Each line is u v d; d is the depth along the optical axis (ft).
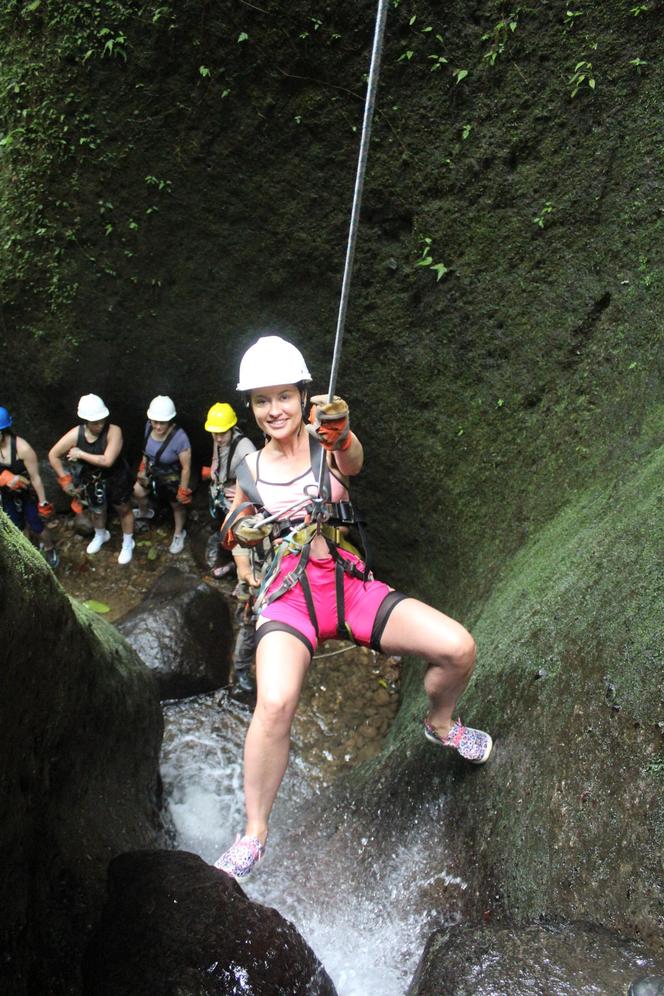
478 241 15.15
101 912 8.50
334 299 17.87
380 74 14.97
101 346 20.58
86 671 10.23
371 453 18.54
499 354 15.30
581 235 13.66
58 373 21.11
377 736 17.17
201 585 19.60
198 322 19.76
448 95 14.60
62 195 18.49
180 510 22.11
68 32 16.57
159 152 17.52
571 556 11.11
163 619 18.12
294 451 8.21
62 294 19.80
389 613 8.23
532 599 11.40
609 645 8.51
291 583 8.09
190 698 17.71
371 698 18.11
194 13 15.52
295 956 7.36
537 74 13.52
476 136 14.56
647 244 12.58
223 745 16.69
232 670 18.53
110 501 21.57
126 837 10.77
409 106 15.07
